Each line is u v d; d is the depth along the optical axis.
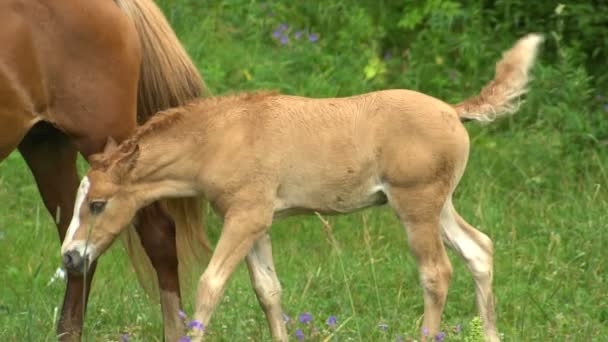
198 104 12.36
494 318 12.76
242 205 12.11
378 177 12.36
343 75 21.11
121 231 12.27
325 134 12.25
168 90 13.42
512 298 15.02
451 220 12.82
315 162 12.23
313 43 21.80
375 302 14.95
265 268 12.59
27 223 17.52
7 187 18.50
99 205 12.05
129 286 15.52
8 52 12.22
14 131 12.38
